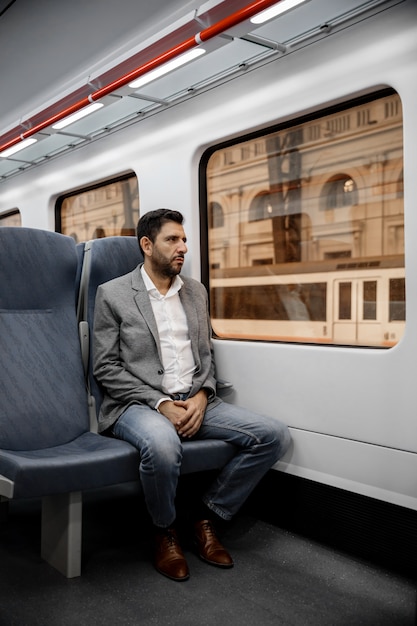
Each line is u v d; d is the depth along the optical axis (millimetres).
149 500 2291
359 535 2416
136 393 2555
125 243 2984
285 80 2578
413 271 2174
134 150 3438
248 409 2877
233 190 3031
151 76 2656
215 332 3162
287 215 2807
